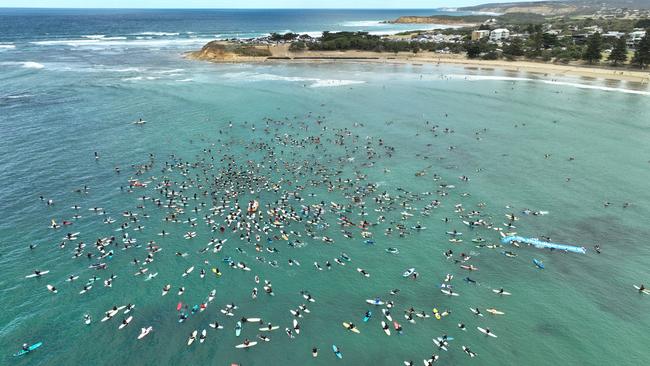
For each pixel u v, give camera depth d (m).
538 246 59.50
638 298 50.22
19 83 146.88
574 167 85.44
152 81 156.38
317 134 102.75
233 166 83.88
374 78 171.88
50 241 59.16
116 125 106.56
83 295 49.44
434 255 57.78
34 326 45.00
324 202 70.44
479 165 86.25
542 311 48.34
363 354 42.53
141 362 41.25
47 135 98.50
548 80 167.12
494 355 42.72
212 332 44.81
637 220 66.12
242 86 151.75
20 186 74.31
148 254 56.91
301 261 56.16
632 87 151.50
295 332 44.97
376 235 61.91
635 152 92.94
